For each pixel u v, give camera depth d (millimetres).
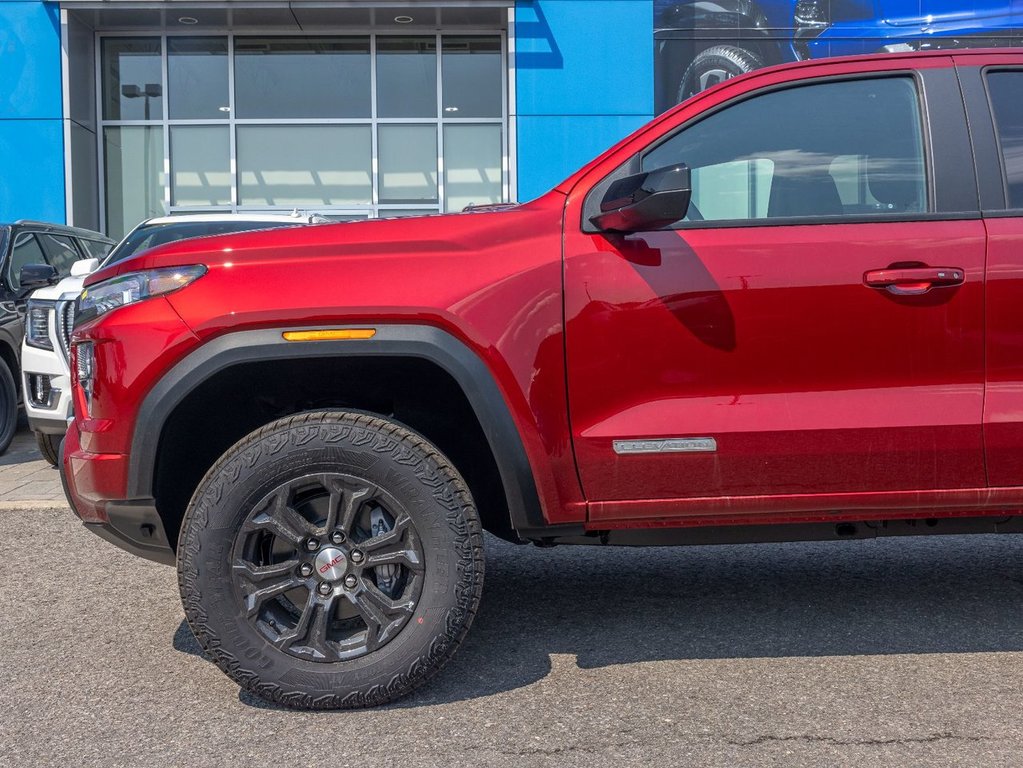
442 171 13992
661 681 3045
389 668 2812
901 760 2492
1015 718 2734
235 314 2781
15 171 12984
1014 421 2902
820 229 2936
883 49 12758
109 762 2564
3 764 2562
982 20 12609
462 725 2748
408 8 12953
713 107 3049
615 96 12930
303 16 13242
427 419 3238
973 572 4191
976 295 2896
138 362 2793
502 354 2824
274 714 2846
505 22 13531
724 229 2945
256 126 13961
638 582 4141
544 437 2865
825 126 3051
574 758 2535
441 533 2818
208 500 2793
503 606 3836
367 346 2801
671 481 2908
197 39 13828
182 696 2994
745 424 2877
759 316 2881
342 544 2828
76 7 12766
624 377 2883
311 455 2795
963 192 2979
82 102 13398
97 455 2842
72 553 4723
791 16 12758
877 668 3123
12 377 7715
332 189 14055
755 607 3766
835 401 2900
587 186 2979
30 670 3229
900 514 2992
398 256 2863
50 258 8555
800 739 2621
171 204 14039
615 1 12805
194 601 2799
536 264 2877
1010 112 3062
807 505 2938
